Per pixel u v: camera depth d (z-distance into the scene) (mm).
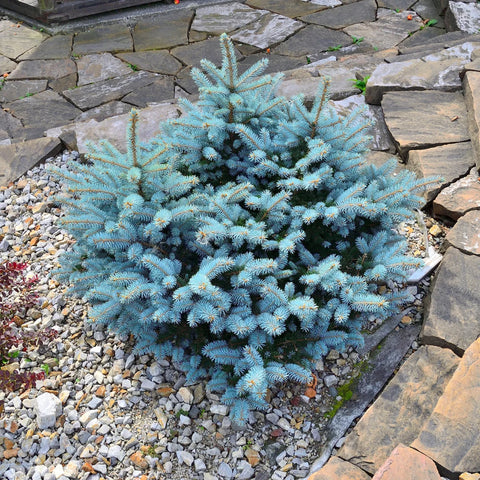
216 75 2180
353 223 2143
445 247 2291
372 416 1967
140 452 2006
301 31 3553
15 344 2096
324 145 2102
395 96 2727
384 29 3521
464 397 1908
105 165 2115
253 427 2041
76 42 3592
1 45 3584
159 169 2037
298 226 2096
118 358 2164
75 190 2062
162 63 3410
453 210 2340
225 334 2105
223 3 3830
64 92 3266
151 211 2041
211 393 2080
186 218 2029
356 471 1897
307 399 2066
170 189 2076
